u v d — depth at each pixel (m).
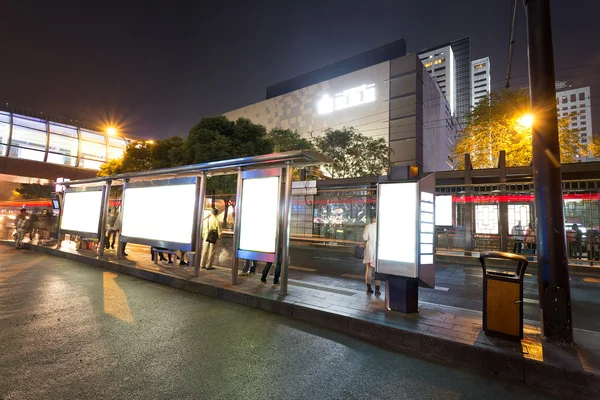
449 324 4.58
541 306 4.08
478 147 25.98
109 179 10.39
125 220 9.67
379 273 5.29
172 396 2.95
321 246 17.38
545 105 4.18
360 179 18.12
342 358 3.92
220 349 4.05
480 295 7.17
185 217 7.96
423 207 5.19
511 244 12.46
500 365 3.63
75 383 3.13
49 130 39.28
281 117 67.12
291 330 4.84
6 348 3.89
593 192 11.21
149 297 6.41
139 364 3.56
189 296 6.64
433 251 5.39
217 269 8.78
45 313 5.23
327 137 32.69
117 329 4.61
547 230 4.06
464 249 13.33
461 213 13.91
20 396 2.87
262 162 6.73
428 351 4.08
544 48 4.26
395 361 3.90
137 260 9.73
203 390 3.07
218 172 7.82
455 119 80.31
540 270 4.11
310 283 7.68
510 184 12.35
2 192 50.72
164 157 23.98
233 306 6.01
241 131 21.62
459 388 3.30
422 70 54.28
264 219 6.71
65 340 4.16
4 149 35.53
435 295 7.15
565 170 13.18
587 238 11.12
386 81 53.81
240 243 6.99
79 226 11.60
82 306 5.65
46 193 42.88
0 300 5.95
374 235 6.52
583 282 8.98
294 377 3.39
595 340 4.04
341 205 17.58
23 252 12.52
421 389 3.25
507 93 24.55
